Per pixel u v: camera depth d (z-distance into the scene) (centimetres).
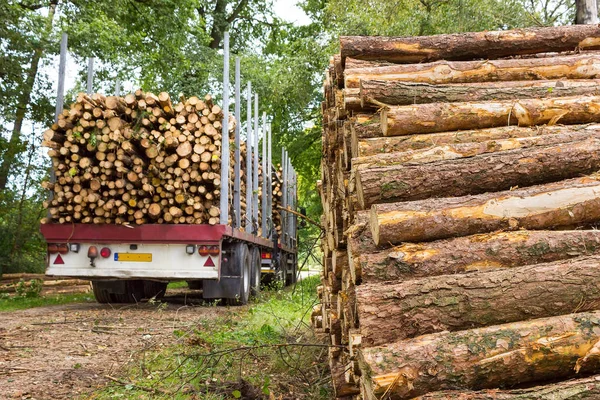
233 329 683
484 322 268
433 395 242
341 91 494
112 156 891
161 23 2223
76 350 592
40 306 1047
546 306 267
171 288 1479
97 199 907
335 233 456
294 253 1697
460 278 277
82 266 927
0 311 945
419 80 465
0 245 1497
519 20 1352
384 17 1556
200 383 450
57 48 1688
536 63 473
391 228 307
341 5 1667
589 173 333
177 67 2338
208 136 910
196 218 918
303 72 1875
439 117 402
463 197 321
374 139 397
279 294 1182
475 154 366
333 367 413
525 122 409
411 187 328
